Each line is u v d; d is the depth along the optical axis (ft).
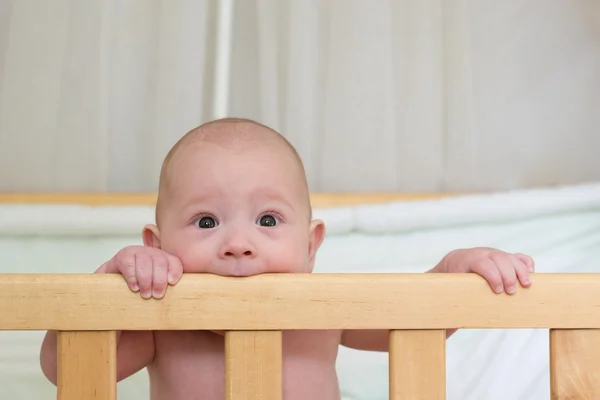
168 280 2.28
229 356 2.29
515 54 6.36
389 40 6.23
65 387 2.24
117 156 6.07
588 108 6.37
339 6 6.20
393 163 6.18
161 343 2.98
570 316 2.38
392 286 2.33
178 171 2.84
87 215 5.19
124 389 4.19
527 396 3.95
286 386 2.98
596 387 2.37
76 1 5.96
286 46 6.16
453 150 6.25
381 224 5.38
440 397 2.32
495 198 5.46
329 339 3.15
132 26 6.10
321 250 5.30
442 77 6.26
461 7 6.26
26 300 2.24
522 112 6.34
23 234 5.16
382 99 6.18
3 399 4.15
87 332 2.26
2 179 5.82
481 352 4.34
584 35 6.37
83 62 5.94
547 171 6.35
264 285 2.30
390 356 2.35
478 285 2.37
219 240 2.70
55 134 5.89
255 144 2.86
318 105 6.19
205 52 6.15
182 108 6.04
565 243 5.32
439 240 5.39
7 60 5.83
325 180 6.15
